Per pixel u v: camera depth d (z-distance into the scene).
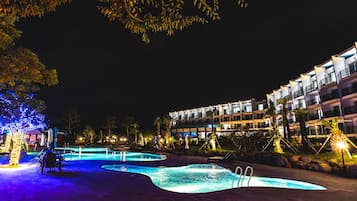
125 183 9.88
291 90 51.06
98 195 7.81
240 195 7.77
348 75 32.72
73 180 10.67
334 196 7.69
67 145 56.94
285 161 17.69
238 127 70.50
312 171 15.10
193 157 26.44
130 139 82.00
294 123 48.16
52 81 7.16
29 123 16.14
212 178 13.81
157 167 17.34
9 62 5.63
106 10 3.28
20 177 11.56
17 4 3.19
